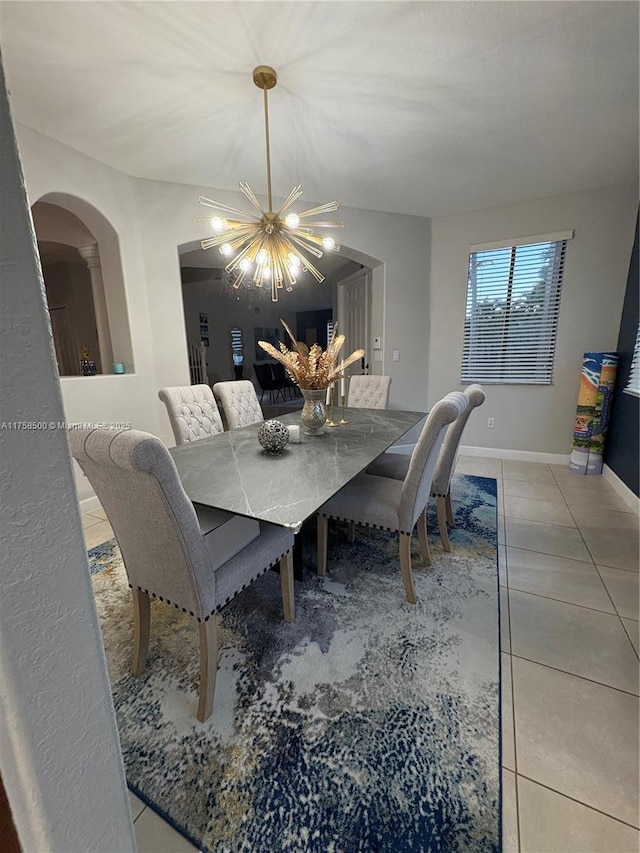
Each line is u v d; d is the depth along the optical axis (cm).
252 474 156
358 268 490
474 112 215
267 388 892
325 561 196
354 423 261
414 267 388
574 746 112
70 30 154
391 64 177
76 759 48
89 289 553
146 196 298
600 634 155
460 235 377
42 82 186
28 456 40
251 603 177
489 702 126
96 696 50
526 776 105
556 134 239
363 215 363
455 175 294
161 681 136
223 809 98
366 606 173
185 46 164
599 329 342
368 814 96
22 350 38
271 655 146
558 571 198
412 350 402
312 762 109
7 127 36
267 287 557
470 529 244
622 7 148
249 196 204
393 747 112
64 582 44
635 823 94
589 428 337
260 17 150
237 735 117
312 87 192
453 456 208
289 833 93
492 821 95
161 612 171
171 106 206
